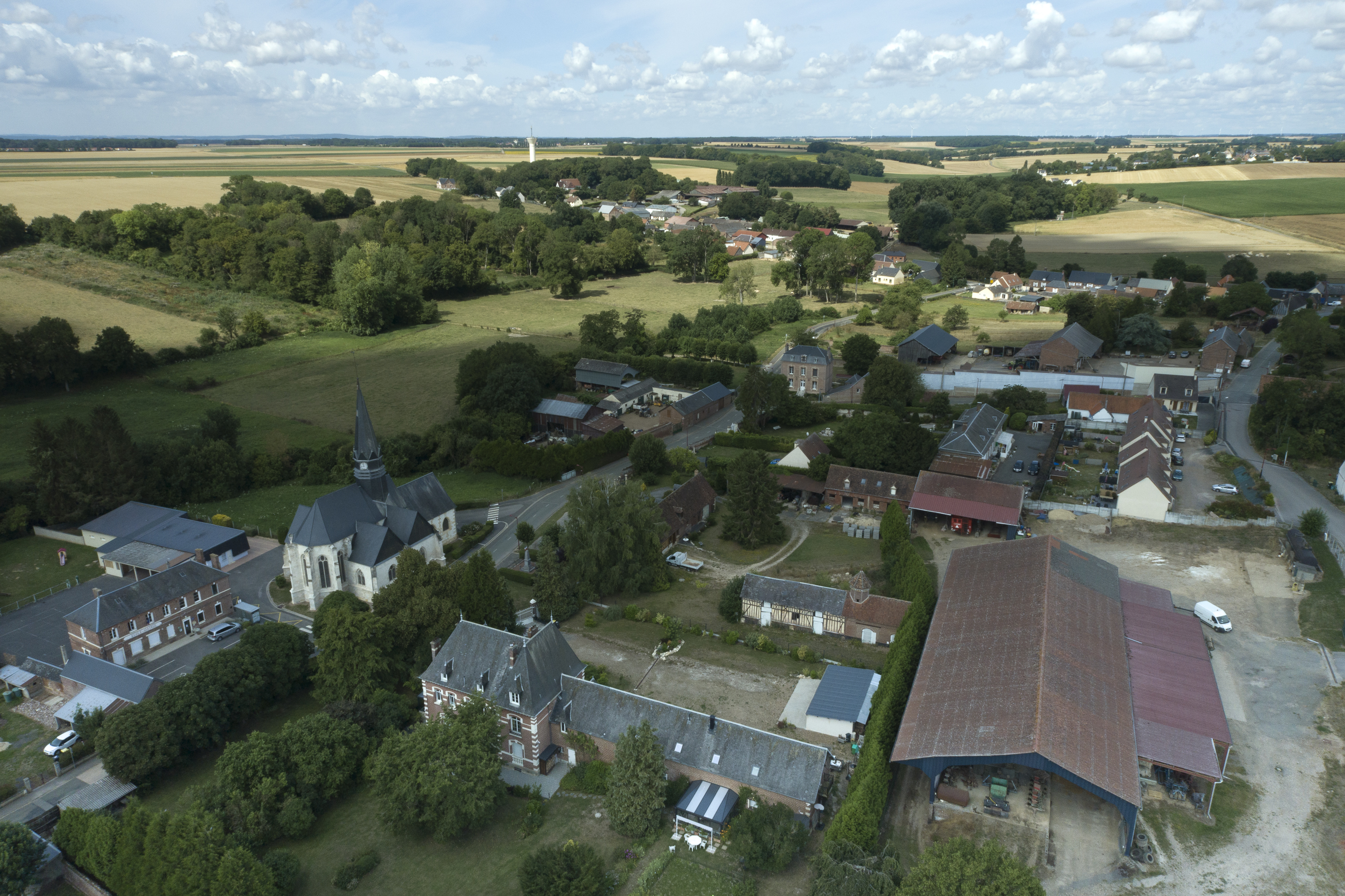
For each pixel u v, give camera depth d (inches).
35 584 4220.0
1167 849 2332.7
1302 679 3097.9
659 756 2501.2
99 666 3233.3
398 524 4124.0
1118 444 5777.6
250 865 2217.0
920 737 2500.0
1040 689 2539.4
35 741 3036.4
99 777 2839.6
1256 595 3727.9
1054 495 4881.9
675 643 3511.3
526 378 6555.1
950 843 2003.0
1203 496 4822.8
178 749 2790.4
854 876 2016.5
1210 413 6245.1
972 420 5413.4
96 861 2329.0
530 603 3932.1
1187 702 2716.5
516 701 2733.8
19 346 6727.4
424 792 2412.6
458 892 2294.5
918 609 3314.5
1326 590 3725.4
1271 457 5359.3
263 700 3134.8
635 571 3959.2
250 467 5541.3
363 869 2362.2
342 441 6023.6
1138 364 7490.2
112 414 4968.0
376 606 3467.0
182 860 2202.3
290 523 4904.0
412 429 6417.3
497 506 5167.3
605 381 7362.2
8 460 5541.3
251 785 2544.3
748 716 2994.6
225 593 3946.9
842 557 4330.7
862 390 6929.1
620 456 6043.3
